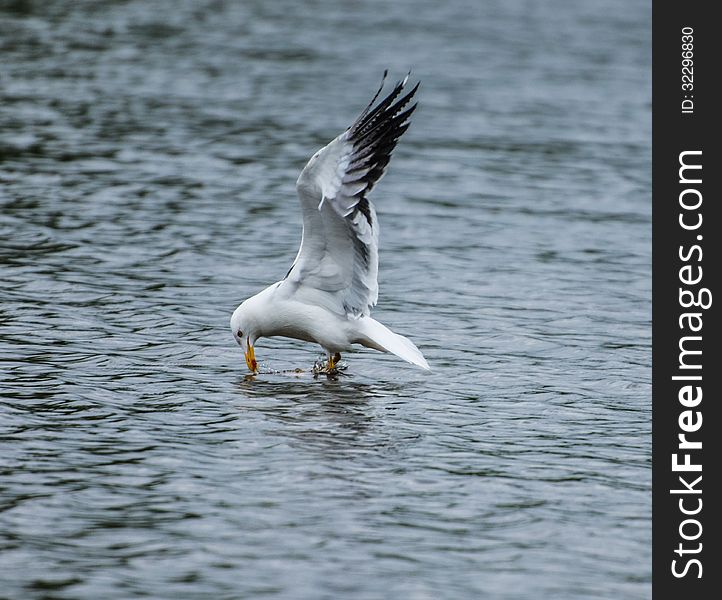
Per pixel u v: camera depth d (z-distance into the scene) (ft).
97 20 149.59
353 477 38.60
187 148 92.94
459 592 31.42
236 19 157.17
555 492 37.96
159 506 36.09
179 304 58.08
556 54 144.36
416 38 149.89
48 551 33.09
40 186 79.97
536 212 80.02
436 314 58.39
